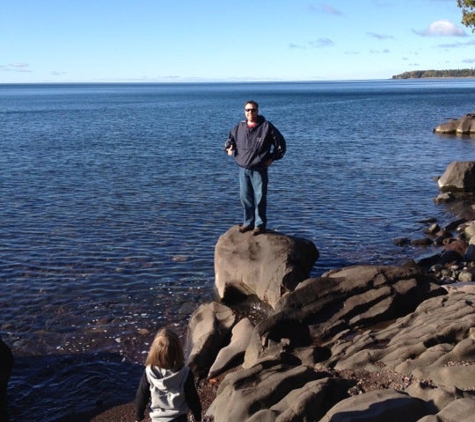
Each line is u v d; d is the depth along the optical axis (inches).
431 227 657.0
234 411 238.8
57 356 368.5
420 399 217.9
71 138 1781.5
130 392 326.6
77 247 598.9
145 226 685.9
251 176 450.6
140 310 440.8
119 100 5620.1
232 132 450.9
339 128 2110.0
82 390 328.5
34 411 308.3
